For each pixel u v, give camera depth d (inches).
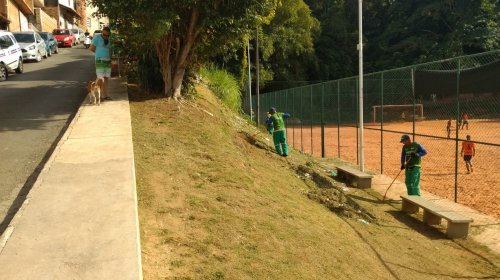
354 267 241.0
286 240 242.5
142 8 408.5
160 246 202.8
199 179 300.0
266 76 1695.4
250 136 552.4
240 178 324.5
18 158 299.7
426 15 1947.6
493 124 893.8
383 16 2212.1
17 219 202.5
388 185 510.3
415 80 520.1
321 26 2075.5
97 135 339.3
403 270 260.7
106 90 472.1
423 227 365.1
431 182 541.0
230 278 187.9
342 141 1010.7
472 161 690.8
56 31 1466.5
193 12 458.9
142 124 395.9
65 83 613.3
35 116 416.2
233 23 467.8
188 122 431.5
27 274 160.2
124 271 163.0
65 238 185.9
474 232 348.8
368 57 2060.8
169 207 244.7
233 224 241.3
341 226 315.6
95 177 253.6
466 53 1679.4
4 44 674.8
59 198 225.5
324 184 462.9
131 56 526.6
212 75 813.2
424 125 904.9
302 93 924.0
